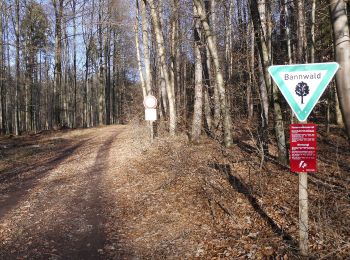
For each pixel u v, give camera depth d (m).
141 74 22.30
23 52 33.53
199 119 15.55
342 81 4.30
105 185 10.97
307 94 4.65
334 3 4.29
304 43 18.22
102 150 18.17
